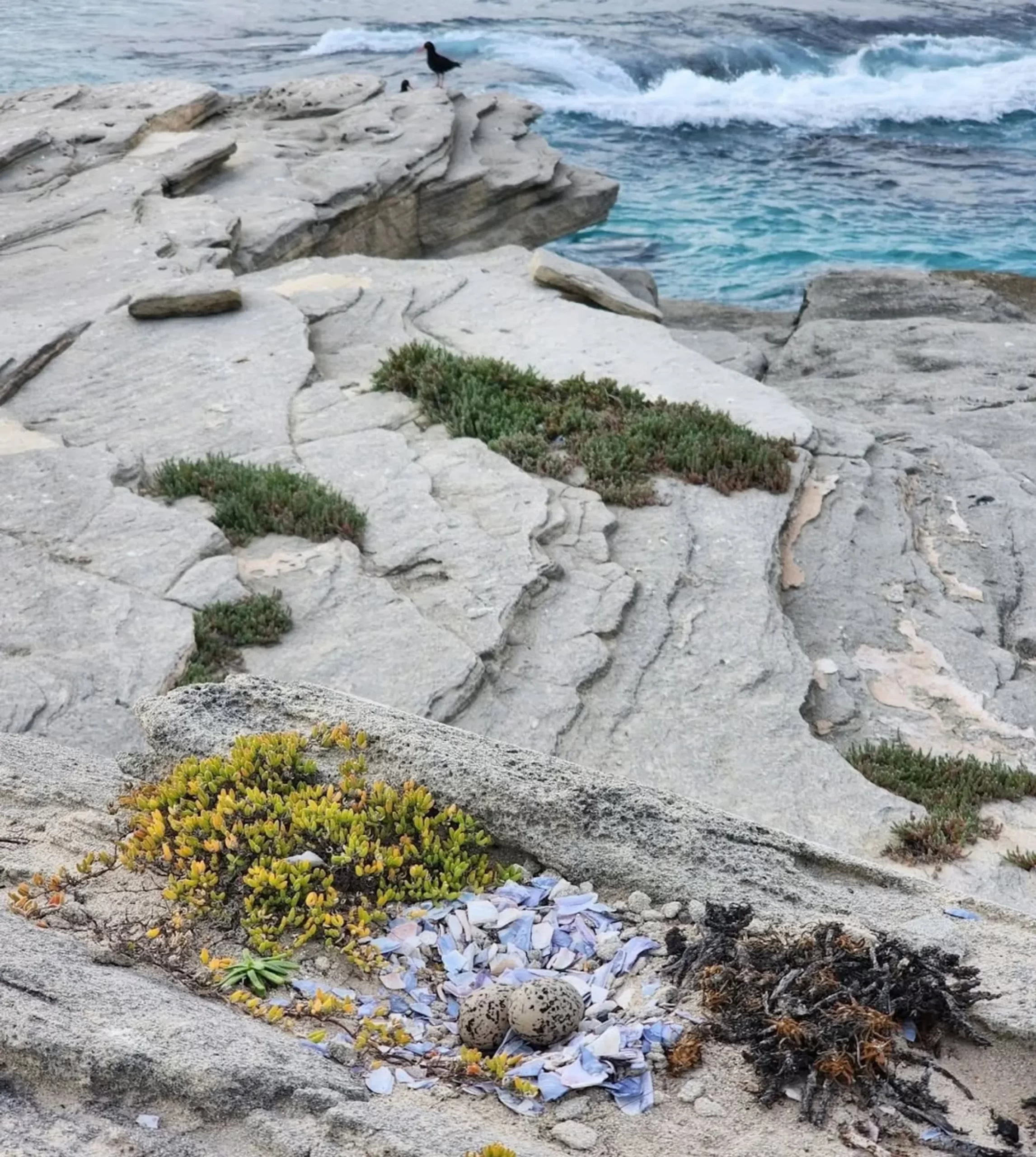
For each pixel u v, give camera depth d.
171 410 15.79
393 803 5.83
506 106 33.66
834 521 15.24
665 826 5.87
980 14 59.41
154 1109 4.07
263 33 55.00
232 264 22.17
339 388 16.64
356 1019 4.89
